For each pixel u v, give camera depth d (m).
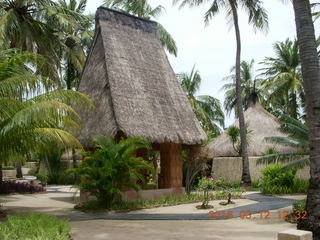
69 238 6.85
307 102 8.28
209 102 37.50
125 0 27.44
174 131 14.71
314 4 21.30
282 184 17.11
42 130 9.78
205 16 22.11
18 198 16.48
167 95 16.02
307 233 5.36
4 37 17.72
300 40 8.41
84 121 14.38
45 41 20.31
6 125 9.06
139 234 8.14
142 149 17.94
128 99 14.15
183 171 20.58
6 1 19.31
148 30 18.08
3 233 5.70
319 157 7.98
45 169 27.80
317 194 7.90
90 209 12.10
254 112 25.19
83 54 25.20
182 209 12.32
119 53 15.57
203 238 7.68
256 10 20.80
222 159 23.08
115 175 11.95
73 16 22.67
